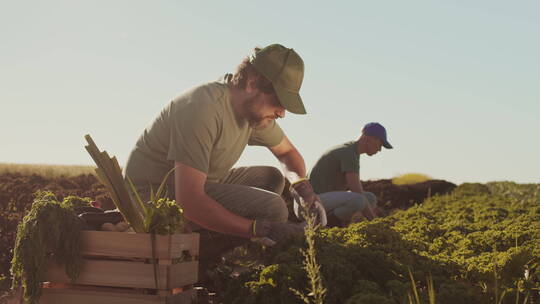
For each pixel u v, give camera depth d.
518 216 7.35
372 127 7.64
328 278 3.35
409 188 13.35
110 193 3.23
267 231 4.00
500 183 15.89
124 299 3.15
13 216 6.56
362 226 4.41
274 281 3.30
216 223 3.96
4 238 5.55
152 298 3.11
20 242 3.15
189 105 4.11
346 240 4.38
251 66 4.23
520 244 5.05
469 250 4.73
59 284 3.34
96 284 3.21
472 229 6.09
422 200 12.88
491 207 8.18
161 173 4.35
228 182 5.19
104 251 3.20
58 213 3.18
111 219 3.50
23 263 3.13
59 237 3.16
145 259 3.17
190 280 3.36
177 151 4.02
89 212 3.62
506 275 3.84
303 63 4.30
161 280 3.11
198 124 4.03
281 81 4.17
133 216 3.22
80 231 3.23
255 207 4.45
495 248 5.04
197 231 4.36
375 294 2.99
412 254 4.16
